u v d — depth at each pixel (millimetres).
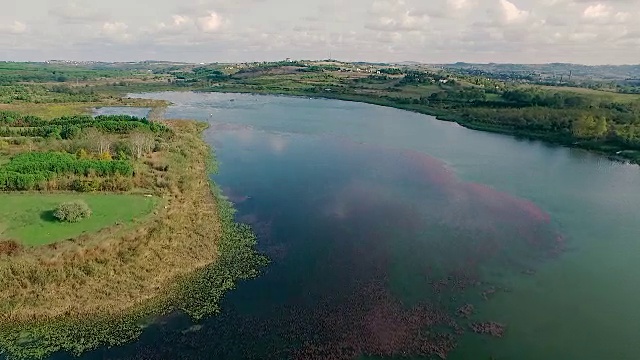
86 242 48406
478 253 57875
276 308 44938
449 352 39656
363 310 45219
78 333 39969
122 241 50344
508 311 46031
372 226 64750
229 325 42000
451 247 59250
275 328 41938
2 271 43688
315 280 50375
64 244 47500
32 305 42062
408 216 68688
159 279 47781
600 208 75188
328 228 63656
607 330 43406
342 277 51219
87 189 62594
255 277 50406
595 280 52469
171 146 96625
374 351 39469
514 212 71688
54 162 69375
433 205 73500
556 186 86625
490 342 41219
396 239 61000
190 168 85188
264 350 39094
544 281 51969
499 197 78375
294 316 43812
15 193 60281
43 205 56781
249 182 82875
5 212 54094
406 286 49875
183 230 56781
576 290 50312
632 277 53250
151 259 49656
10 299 42156
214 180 83312
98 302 43375
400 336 41531
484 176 91625
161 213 57875
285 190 78812
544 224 67562
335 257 55625
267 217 66812
